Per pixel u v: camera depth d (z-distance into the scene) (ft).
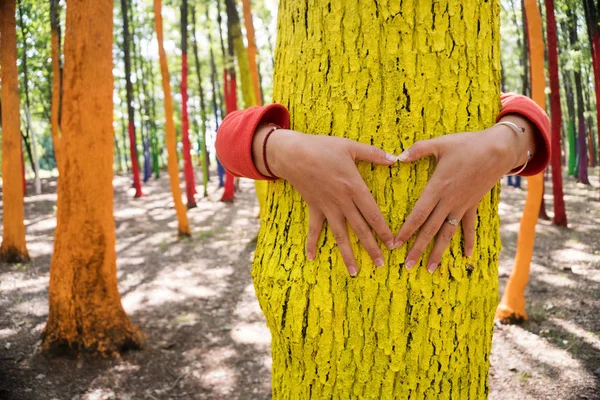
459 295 3.26
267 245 3.64
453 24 3.10
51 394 12.12
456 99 3.13
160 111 86.84
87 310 13.80
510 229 31.40
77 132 12.94
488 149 2.96
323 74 3.25
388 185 3.12
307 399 3.40
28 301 19.63
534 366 13.19
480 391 3.55
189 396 12.31
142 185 71.36
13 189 26.04
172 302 19.62
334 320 3.24
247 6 27.68
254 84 28.45
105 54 12.85
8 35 24.17
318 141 3.02
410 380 3.21
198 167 98.43
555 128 29.43
